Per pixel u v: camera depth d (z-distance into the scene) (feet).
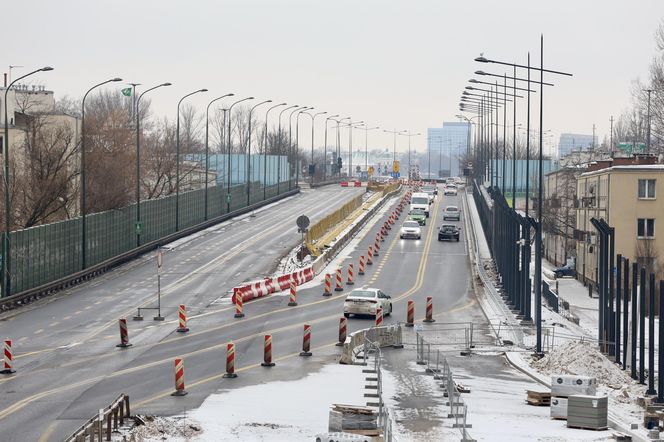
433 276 497.05
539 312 318.86
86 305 390.01
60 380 250.98
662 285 256.11
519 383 267.39
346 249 604.49
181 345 305.53
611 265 333.21
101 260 501.97
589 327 421.59
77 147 604.49
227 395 232.32
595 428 205.46
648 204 568.41
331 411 187.01
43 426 199.72
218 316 366.43
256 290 417.49
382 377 262.47
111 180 603.67
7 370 260.42
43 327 338.75
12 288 399.24
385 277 490.90
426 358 297.12
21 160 629.10
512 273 420.77
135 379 252.21
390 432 166.20
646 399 245.86
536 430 203.51
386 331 323.16
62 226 451.53
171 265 516.32
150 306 386.11
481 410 225.35
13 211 545.03
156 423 196.65
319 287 453.99
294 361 283.38
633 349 290.76
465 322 373.40
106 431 183.52
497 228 515.91
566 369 282.15
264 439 187.93
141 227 573.33
